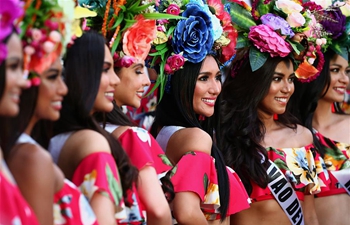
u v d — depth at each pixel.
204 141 4.43
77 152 3.36
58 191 3.08
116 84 3.62
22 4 2.87
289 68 5.20
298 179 5.23
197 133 4.43
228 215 4.66
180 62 4.41
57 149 3.44
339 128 6.12
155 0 4.16
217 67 4.65
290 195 5.18
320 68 5.62
